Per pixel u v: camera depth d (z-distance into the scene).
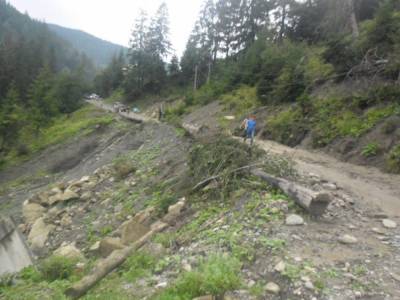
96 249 8.64
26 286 6.43
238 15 53.19
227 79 36.28
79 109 59.41
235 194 8.16
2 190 24.84
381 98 14.42
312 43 30.27
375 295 4.03
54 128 44.84
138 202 12.19
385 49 16.23
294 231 5.74
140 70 62.97
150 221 9.45
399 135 11.61
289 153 14.06
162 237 7.17
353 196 7.93
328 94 18.69
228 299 4.07
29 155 34.38
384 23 16.62
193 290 4.25
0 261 8.41
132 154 21.03
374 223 6.43
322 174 9.95
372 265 4.73
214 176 9.45
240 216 6.76
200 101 37.19
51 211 14.56
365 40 17.70
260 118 22.05
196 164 11.12
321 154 14.31
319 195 6.20
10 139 36.97
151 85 62.62
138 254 6.47
